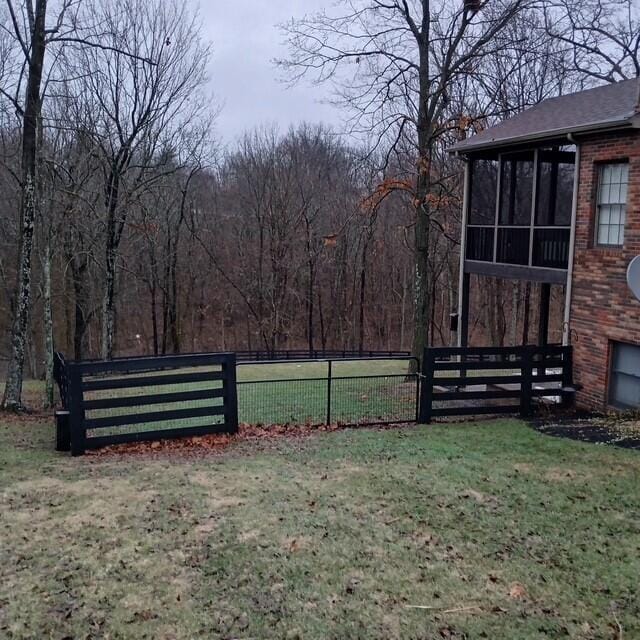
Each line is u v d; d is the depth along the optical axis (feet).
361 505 20.25
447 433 31.24
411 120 54.60
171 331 109.29
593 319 36.40
